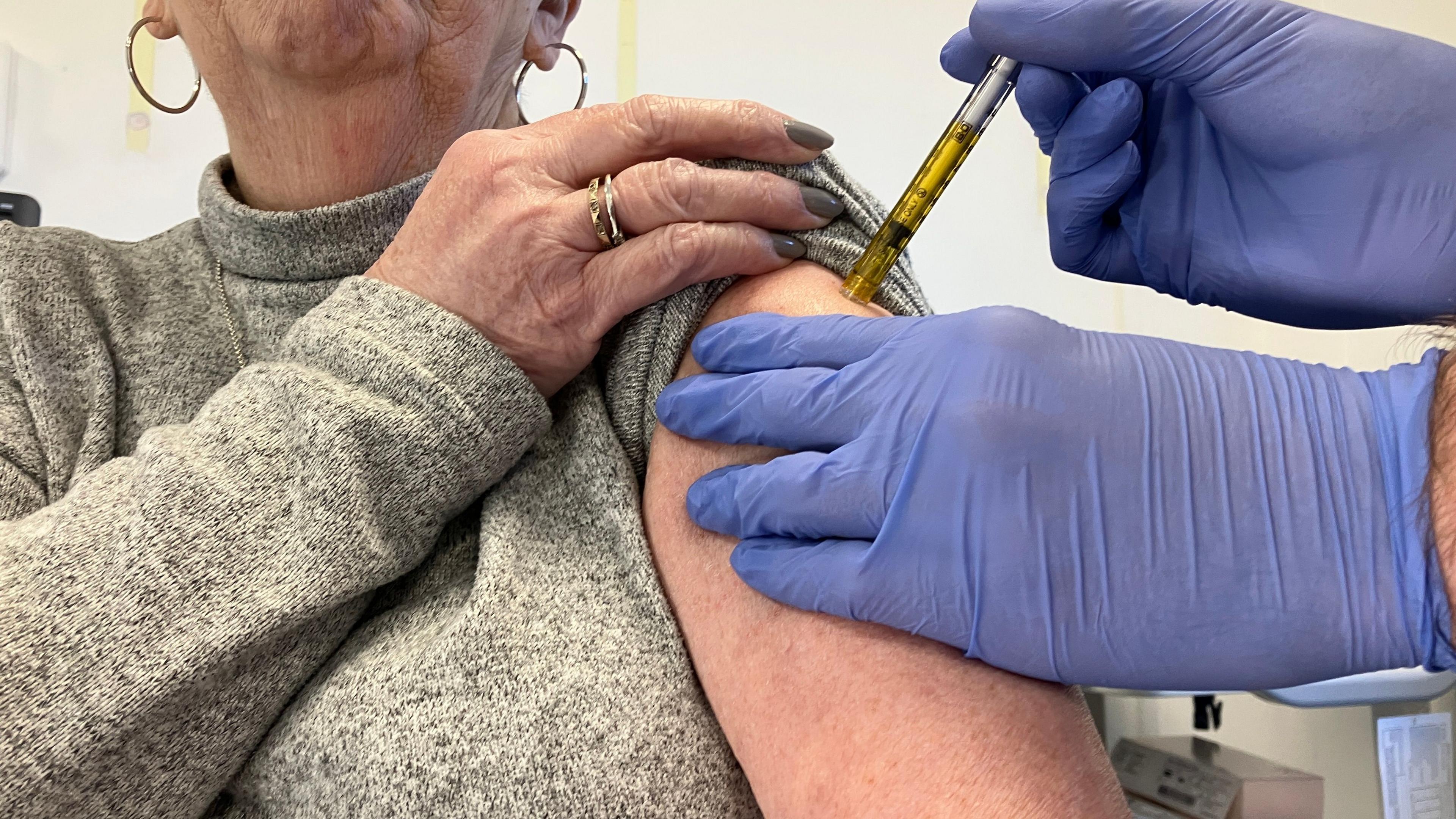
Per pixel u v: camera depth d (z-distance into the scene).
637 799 0.51
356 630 0.60
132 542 0.52
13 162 1.81
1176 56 0.72
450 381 0.56
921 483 0.54
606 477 0.62
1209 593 0.53
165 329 0.73
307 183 0.76
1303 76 0.70
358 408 0.54
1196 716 2.13
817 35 2.09
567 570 0.58
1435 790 1.60
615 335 0.68
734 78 2.07
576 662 0.54
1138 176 0.83
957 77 0.86
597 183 0.60
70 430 0.66
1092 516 0.54
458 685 0.53
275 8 0.63
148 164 1.89
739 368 0.63
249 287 0.74
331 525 0.53
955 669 0.52
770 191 0.62
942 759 0.47
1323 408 0.56
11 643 0.48
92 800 0.50
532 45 0.84
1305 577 0.52
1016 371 0.55
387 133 0.73
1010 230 2.16
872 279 0.67
